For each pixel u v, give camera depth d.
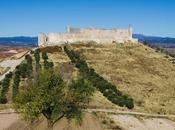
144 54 169.38
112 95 103.06
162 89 122.50
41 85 59.28
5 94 96.44
